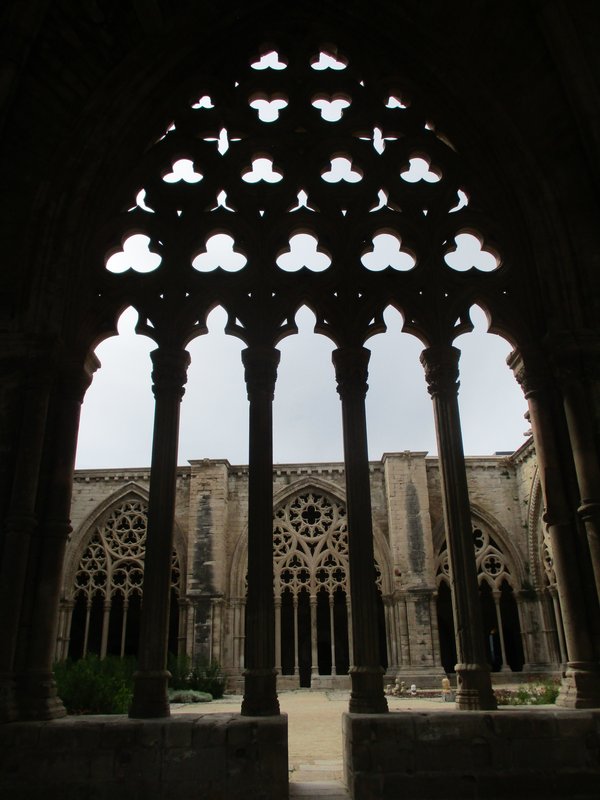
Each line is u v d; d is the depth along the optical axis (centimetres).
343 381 893
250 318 922
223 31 1087
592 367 839
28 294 863
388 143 1045
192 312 925
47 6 887
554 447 841
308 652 3353
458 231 984
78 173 938
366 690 733
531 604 2689
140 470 2900
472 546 803
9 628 722
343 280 951
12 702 697
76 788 650
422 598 2691
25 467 784
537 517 2664
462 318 929
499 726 682
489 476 2914
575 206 931
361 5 1074
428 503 2886
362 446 852
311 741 1128
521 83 976
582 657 746
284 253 998
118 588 2742
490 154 1014
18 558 750
